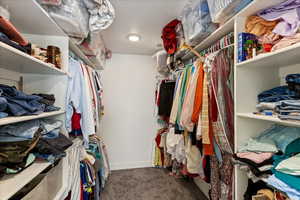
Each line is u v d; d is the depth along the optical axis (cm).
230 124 116
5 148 70
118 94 297
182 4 150
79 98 132
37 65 96
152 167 299
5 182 68
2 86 76
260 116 86
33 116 81
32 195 78
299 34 69
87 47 167
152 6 154
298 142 83
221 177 132
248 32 101
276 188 69
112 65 295
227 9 104
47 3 96
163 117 250
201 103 134
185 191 212
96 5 117
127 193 208
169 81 238
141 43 248
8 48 65
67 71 126
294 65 97
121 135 297
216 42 150
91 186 158
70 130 129
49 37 124
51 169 101
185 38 168
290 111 73
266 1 84
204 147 135
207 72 129
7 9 85
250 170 88
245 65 102
